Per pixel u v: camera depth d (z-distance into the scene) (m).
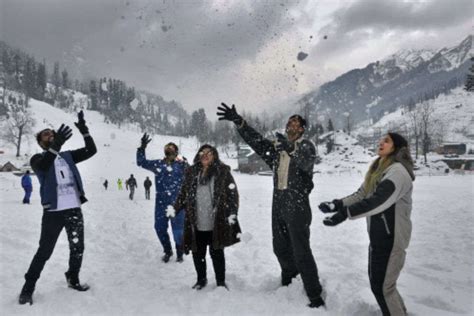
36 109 124.38
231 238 4.00
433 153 96.75
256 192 24.23
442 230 8.32
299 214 3.67
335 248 6.37
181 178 5.68
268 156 4.08
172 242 7.05
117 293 3.91
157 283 4.32
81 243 4.07
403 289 4.12
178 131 139.88
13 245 6.30
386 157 3.25
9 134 84.81
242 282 4.33
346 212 3.01
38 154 3.95
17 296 3.79
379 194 2.94
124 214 12.39
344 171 68.44
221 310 3.39
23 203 16.47
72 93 164.38
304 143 3.72
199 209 4.14
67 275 4.13
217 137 89.25
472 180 39.00
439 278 4.53
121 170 69.44
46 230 3.79
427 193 21.11
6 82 144.00
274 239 4.02
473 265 5.19
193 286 4.16
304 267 3.56
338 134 87.62
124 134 118.62
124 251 6.13
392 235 3.04
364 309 3.41
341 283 4.19
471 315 3.39
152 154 94.88
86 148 4.16
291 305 3.50
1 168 61.84
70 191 3.97
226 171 4.14
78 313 3.36
